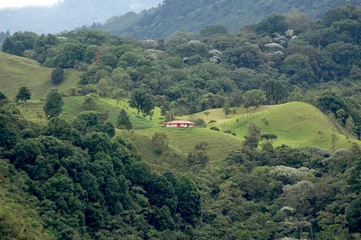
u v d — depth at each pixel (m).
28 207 143.38
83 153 169.75
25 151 158.00
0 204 136.12
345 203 181.75
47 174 156.12
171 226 172.88
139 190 176.00
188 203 181.00
